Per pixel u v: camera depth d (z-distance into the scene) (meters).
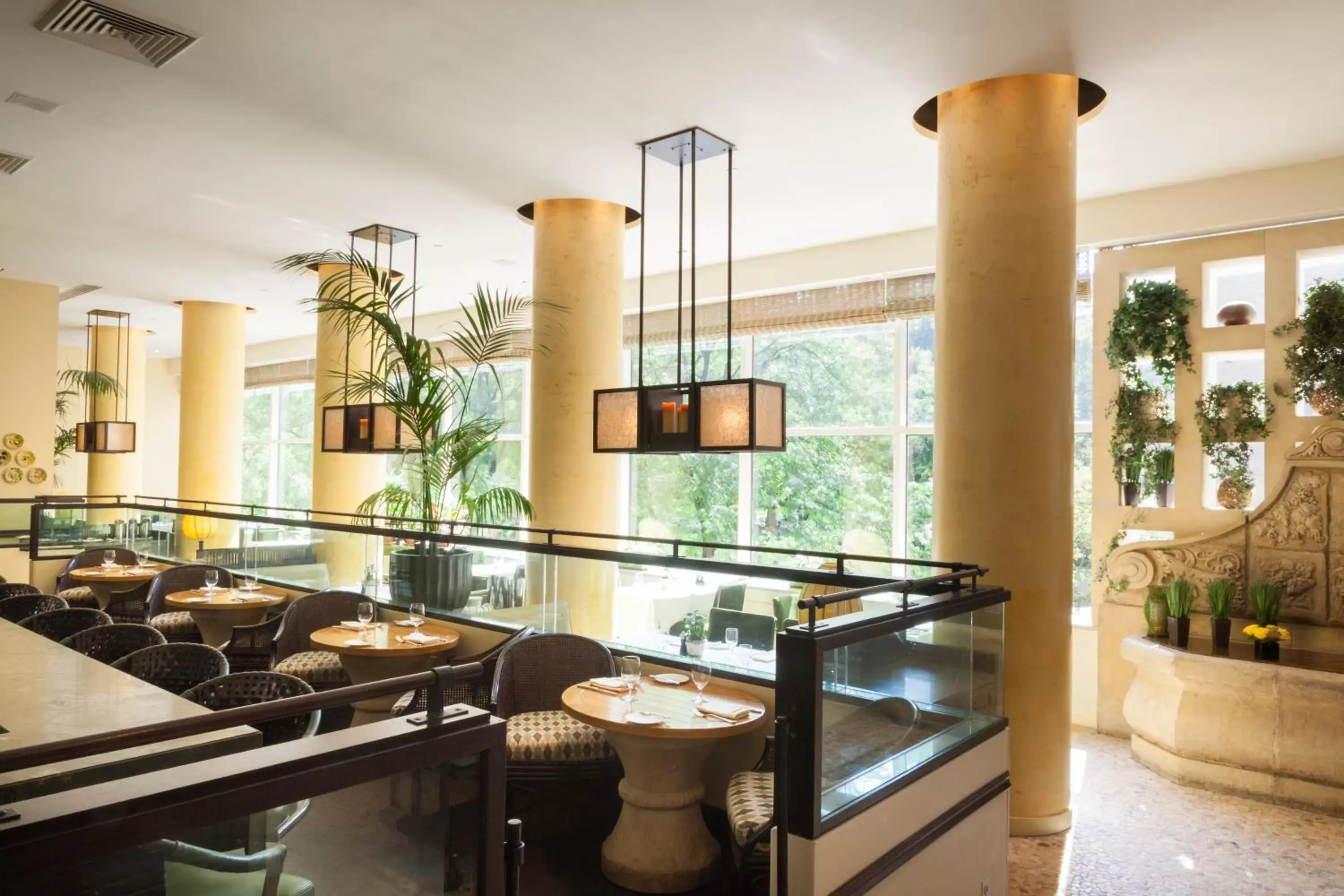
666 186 5.89
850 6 3.58
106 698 2.55
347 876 1.58
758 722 3.25
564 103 4.56
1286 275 5.45
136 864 1.34
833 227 6.94
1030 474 4.16
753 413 4.29
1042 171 4.19
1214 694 4.82
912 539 7.42
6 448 9.05
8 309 9.06
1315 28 3.71
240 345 10.23
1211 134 4.92
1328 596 5.13
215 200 6.23
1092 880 3.69
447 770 1.75
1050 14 3.62
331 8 3.64
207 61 4.12
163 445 15.67
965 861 3.15
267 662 5.40
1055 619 4.18
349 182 5.83
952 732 3.18
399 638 4.62
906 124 4.82
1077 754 5.45
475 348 6.42
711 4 3.58
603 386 6.20
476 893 1.80
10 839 1.22
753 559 8.30
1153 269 5.98
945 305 4.40
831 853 2.46
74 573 6.80
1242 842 4.08
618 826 3.46
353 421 6.71
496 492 6.15
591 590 4.50
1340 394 5.12
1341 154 5.19
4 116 4.77
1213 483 5.76
